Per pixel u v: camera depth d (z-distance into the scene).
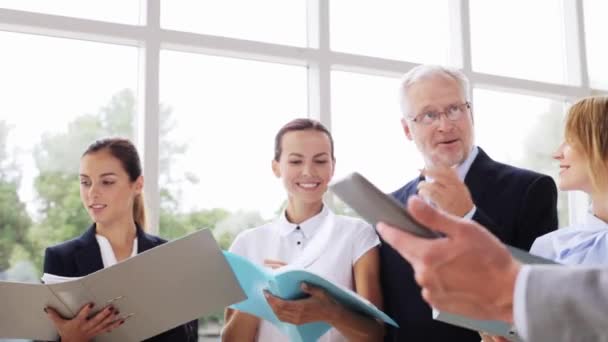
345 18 3.24
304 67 3.10
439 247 0.61
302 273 1.62
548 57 3.74
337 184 0.80
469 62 3.41
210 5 2.98
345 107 3.15
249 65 3.00
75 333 1.63
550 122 3.66
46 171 2.62
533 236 1.96
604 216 1.63
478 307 0.62
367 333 1.81
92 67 2.73
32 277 2.56
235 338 2.06
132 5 2.84
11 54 2.62
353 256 2.07
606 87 3.78
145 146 2.70
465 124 2.08
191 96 2.88
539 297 0.54
